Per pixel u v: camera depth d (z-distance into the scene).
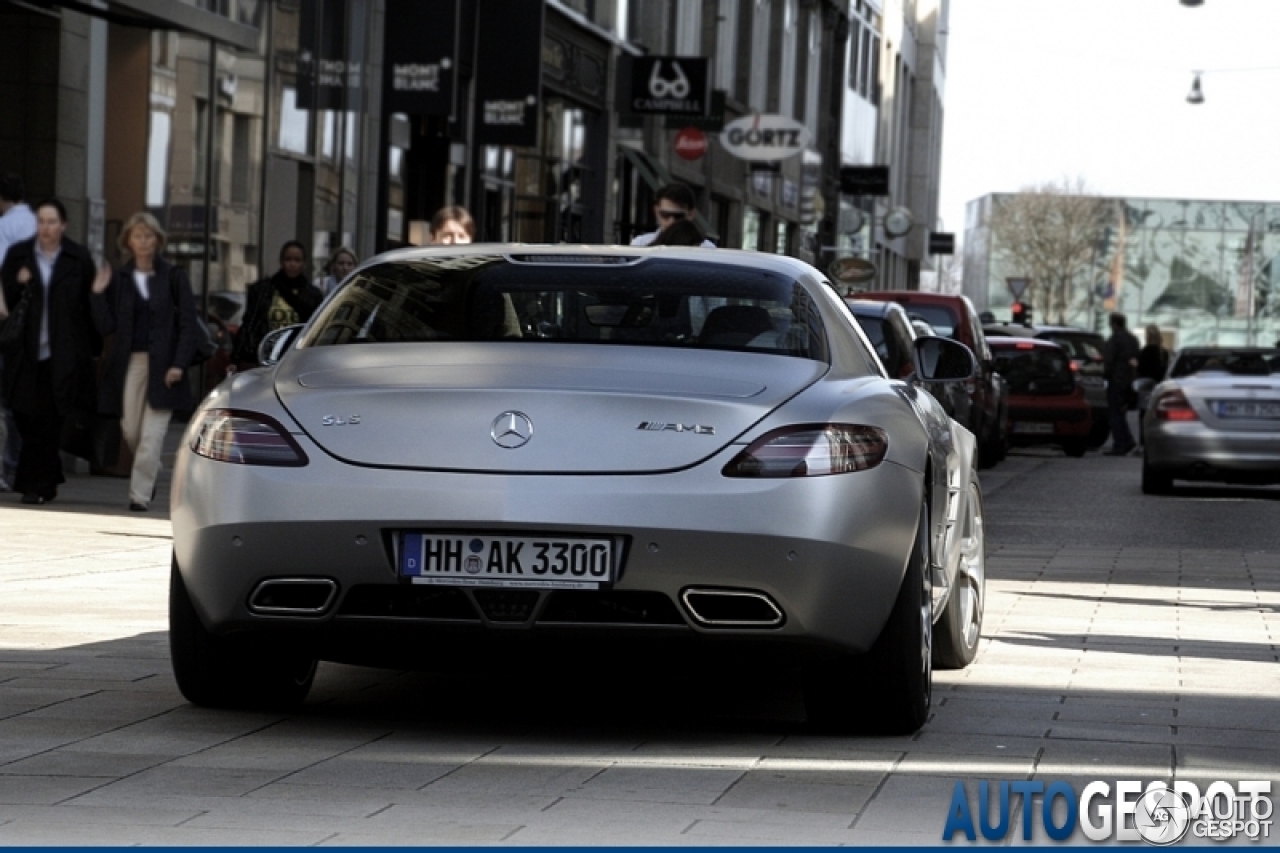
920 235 116.81
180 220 30.80
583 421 8.50
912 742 9.11
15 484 21.22
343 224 36.56
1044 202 180.12
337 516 8.43
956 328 35.25
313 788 7.68
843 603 8.59
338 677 10.83
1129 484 34.16
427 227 37.00
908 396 9.82
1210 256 190.38
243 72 32.53
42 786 7.64
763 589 8.43
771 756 8.62
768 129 48.06
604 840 6.83
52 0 26.31
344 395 8.74
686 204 16.98
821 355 9.43
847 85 86.44
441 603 8.49
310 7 34.84
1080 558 20.11
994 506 27.86
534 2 36.88
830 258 78.06
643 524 8.30
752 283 9.90
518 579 8.37
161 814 7.15
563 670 11.25
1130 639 13.50
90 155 28.62
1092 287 187.50
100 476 25.25
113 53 29.16
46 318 21.02
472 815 7.22
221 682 9.39
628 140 52.34
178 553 8.95
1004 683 11.16
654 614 8.45
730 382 8.89
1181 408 30.75
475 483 8.38
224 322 32.38
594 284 9.80
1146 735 9.45
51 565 15.77
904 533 8.84
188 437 9.05
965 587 11.77
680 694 10.52
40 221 20.97
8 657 10.97
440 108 33.22
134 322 20.97
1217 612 15.45
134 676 10.46
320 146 35.47
